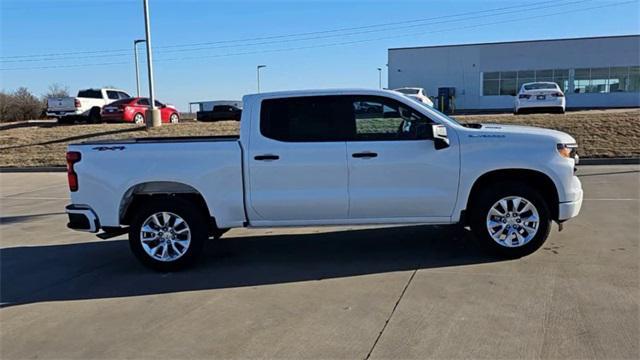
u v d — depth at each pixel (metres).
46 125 26.69
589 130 16.91
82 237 8.23
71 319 4.83
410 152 6.02
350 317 4.60
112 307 5.10
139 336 4.40
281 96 6.19
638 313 4.45
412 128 6.13
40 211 10.61
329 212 6.12
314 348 4.04
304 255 6.63
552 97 22.06
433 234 7.41
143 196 6.36
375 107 6.13
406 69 49.56
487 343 4.00
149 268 6.31
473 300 4.86
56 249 7.48
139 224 6.17
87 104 26.81
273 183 6.09
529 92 22.34
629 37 45.25
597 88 46.47
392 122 6.14
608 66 45.91
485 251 6.36
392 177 6.05
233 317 4.71
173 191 6.27
